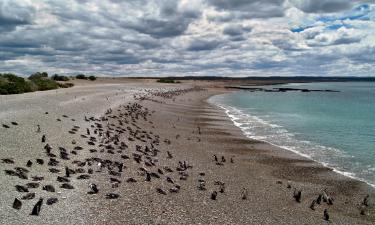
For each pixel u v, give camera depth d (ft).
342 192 76.84
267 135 138.41
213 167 90.22
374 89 604.49
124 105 191.52
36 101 157.99
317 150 112.78
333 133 143.54
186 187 71.15
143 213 54.90
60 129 106.11
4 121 103.35
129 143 103.96
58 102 164.86
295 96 393.70
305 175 87.76
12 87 213.25
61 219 49.49
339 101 318.45
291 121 178.91
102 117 138.31
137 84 462.19
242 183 79.00
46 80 296.51
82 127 114.83
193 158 97.66
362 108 249.55
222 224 54.49
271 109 241.14
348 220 62.59
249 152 109.81
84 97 205.77
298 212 64.28
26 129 98.12
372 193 76.48
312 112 222.69
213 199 65.51
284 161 99.91
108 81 471.21
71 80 405.80
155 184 69.72
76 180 66.08
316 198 72.90
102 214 52.85
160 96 294.25
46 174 66.90
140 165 82.33
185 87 491.72
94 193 60.64
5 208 49.88
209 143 120.78
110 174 71.77
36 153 78.43
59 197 57.06
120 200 58.95
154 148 101.14
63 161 76.33
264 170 90.99
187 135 132.46
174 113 193.77
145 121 151.84
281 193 74.33
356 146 118.52
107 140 100.48
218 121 174.81
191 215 56.44
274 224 57.26
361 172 90.02
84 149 88.69
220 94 419.95
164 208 57.93
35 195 56.13
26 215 48.98
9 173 62.59
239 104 281.74
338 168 93.40
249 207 63.87
